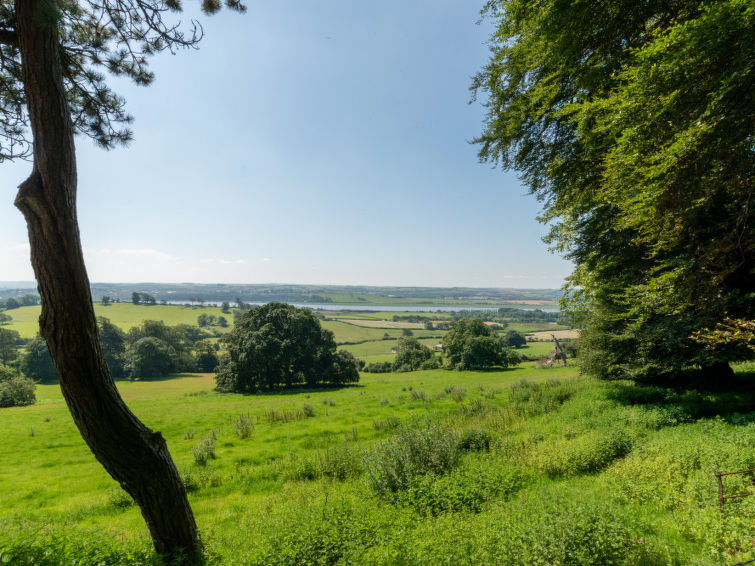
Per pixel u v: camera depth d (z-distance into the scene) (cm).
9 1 498
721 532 496
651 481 713
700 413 1191
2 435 2259
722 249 622
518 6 828
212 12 568
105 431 479
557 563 441
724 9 398
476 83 1295
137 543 557
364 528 605
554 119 1156
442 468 930
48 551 463
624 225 709
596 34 767
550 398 1905
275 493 1083
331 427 2000
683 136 482
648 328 1461
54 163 443
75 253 458
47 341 457
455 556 488
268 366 5106
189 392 5409
